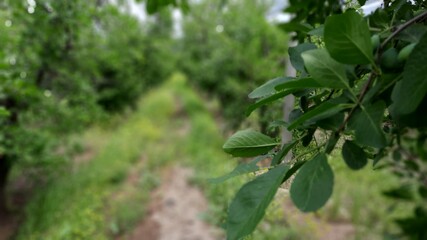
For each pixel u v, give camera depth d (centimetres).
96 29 497
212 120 1048
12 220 528
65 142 597
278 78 66
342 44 47
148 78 1312
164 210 500
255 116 113
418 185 96
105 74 911
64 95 500
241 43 771
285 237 221
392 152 81
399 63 49
